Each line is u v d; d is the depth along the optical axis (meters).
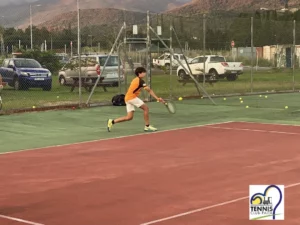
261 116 17.80
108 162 10.31
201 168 9.62
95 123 16.36
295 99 23.97
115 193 7.95
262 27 29.64
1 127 15.60
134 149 11.74
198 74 26.81
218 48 26.72
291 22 30.80
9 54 27.00
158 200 7.50
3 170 9.71
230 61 28.88
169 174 9.18
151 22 23.66
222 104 21.66
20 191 8.16
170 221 6.52
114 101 20.73
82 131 14.74
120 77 22.77
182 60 25.86
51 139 13.40
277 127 15.02
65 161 10.48
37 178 9.02
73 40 25.25
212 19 26.23
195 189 8.09
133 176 9.06
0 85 22.19
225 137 13.29
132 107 14.48
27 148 12.12
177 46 25.31
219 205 7.17
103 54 26.61
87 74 25.53
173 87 26.25
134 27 20.98
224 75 28.84
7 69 26.94
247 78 29.55
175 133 14.09
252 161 10.19
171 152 11.30
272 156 10.68
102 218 6.71
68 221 6.62
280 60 30.48
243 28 28.25
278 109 19.84
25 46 24.36
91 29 28.78
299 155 10.77
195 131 14.41
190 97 23.53
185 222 6.47
